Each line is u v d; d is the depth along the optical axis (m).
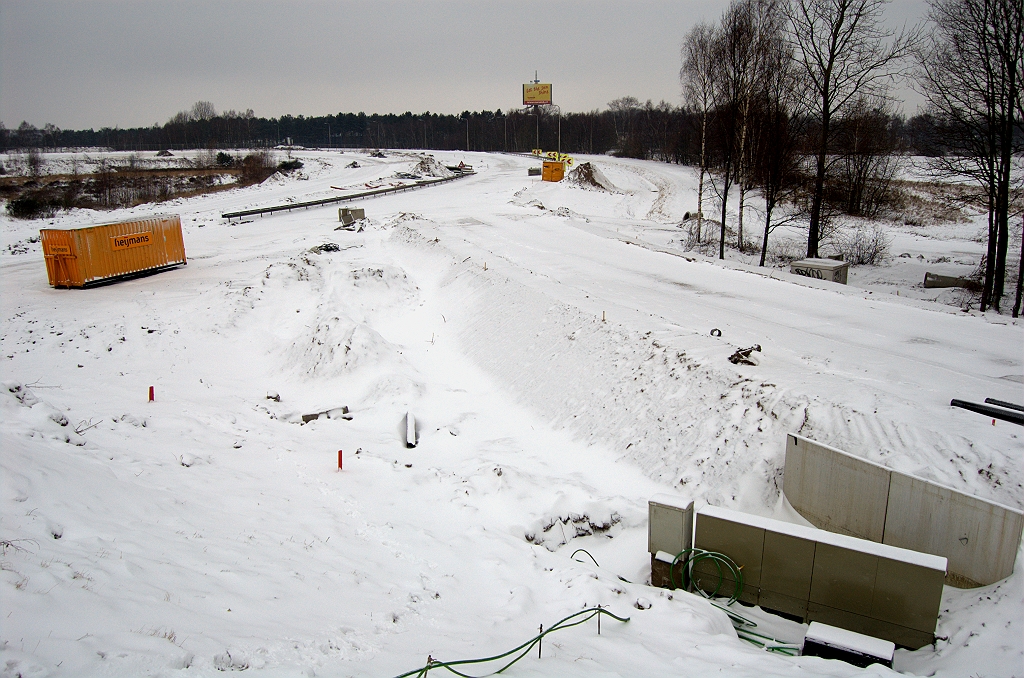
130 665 5.79
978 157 26.61
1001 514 9.12
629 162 103.62
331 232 45.50
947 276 29.91
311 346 22.14
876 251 36.66
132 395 18.89
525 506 12.84
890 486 10.43
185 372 21.59
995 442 11.40
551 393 18.00
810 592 9.48
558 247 33.50
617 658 7.59
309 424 17.41
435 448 15.82
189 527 9.98
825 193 42.75
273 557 9.45
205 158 114.25
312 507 12.12
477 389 19.83
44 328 24.86
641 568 11.31
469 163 110.19
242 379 21.59
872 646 8.16
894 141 66.94
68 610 6.52
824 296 23.05
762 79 36.38
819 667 7.45
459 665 6.98
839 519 11.27
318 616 7.81
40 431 12.70
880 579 8.91
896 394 13.74
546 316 21.27
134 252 33.00
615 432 15.60
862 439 12.28
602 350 18.16
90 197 68.44
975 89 24.39
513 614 8.73
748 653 7.84
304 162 111.25
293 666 6.44
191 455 13.77
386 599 8.71
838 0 29.64
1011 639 7.95
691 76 39.84
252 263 36.44
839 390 13.93
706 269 28.00
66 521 8.91
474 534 11.52
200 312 26.17
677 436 14.47
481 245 33.84
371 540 10.96
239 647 6.58
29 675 5.31
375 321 26.05
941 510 9.80
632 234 45.81
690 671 7.25
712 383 15.13
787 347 17.00
